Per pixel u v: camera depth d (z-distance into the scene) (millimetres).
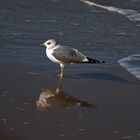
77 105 14305
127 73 17438
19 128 12523
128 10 28594
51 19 25188
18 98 14602
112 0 30812
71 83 16125
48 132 12375
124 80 16703
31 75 16641
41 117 13297
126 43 21656
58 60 16266
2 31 22203
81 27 24062
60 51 16250
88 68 17719
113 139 12211
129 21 26344
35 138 12000
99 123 13109
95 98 14984
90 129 12695
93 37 22328
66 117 13398
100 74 17188
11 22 23969
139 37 22859
